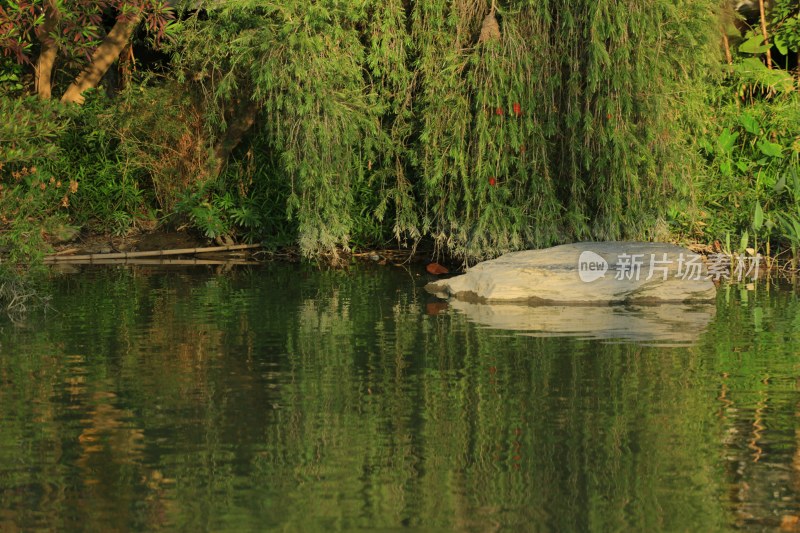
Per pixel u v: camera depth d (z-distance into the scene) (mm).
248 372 11445
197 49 19188
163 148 21516
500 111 17359
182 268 19000
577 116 17109
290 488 8148
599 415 9867
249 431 9445
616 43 16812
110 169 21609
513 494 8047
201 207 20797
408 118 18594
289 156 17781
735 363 11742
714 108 20953
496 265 16156
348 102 17812
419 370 11500
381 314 14695
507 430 9453
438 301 15820
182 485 8211
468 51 17859
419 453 8898
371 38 18016
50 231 15672
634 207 17641
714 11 18672
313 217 18469
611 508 7793
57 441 9164
